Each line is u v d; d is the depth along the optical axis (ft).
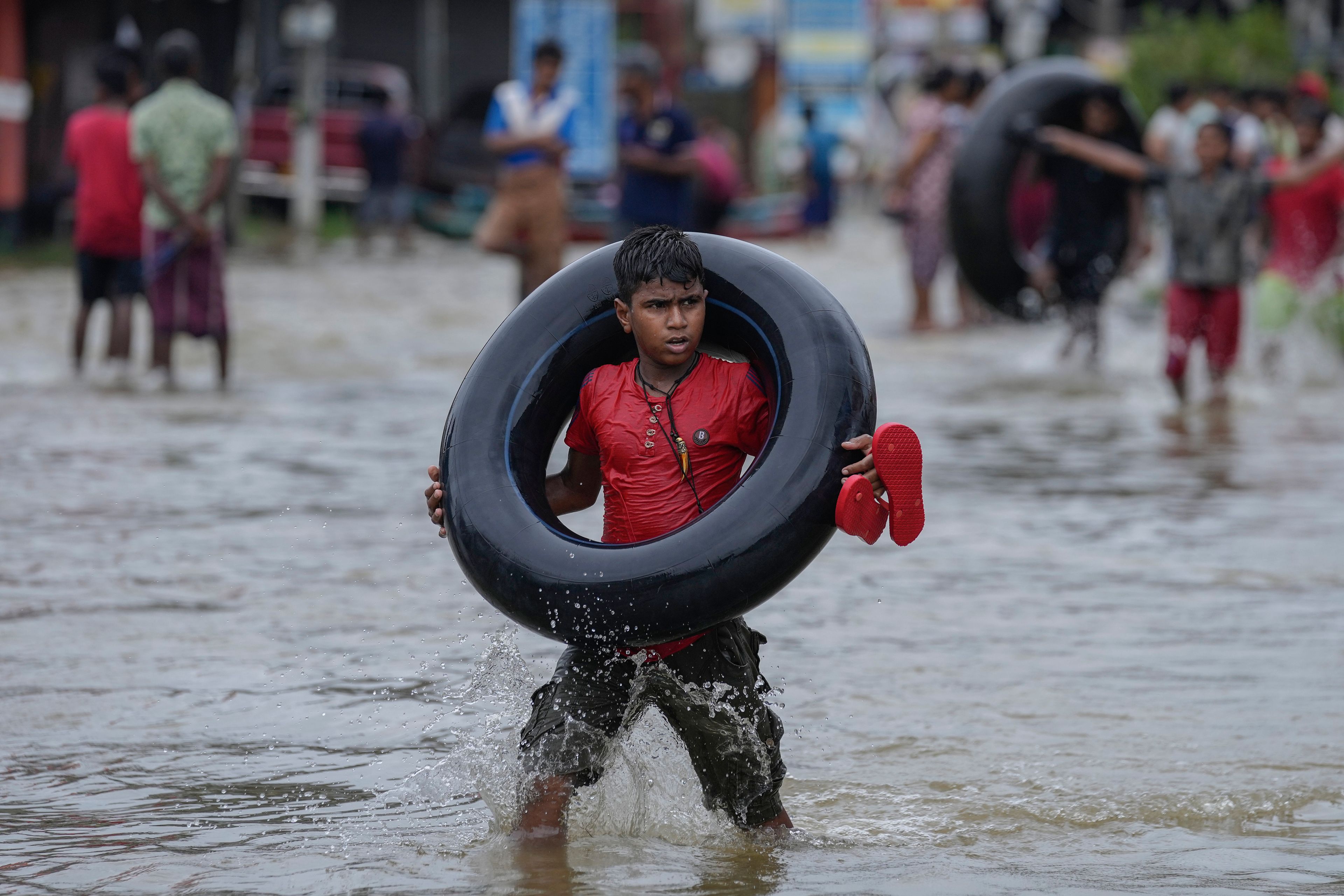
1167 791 46.19
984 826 43.50
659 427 42.63
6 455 97.40
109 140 127.34
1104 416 119.03
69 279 204.23
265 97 300.40
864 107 421.59
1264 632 63.21
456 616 64.69
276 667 57.67
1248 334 157.48
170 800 45.16
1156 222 193.88
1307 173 136.77
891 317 189.37
